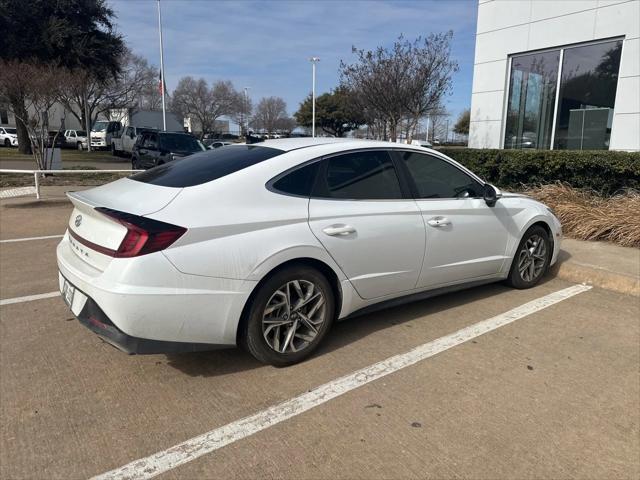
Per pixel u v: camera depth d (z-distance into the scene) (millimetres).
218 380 3350
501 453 2623
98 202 3277
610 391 3256
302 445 2674
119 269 2896
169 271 2939
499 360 3664
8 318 4344
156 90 52375
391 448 2650
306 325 3557
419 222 4066
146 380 3342
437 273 4293
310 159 3646
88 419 2895
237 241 3152
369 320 4398
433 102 15516
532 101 11086
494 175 9781
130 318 2883
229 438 2732
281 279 3348
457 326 4281
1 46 24953
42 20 25859
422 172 4285
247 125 66625
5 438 2709
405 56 14828
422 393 3197
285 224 3365
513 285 5195
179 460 2555
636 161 7605
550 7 10398
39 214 9461
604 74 9742
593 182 8305
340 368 3520
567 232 7410
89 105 39156
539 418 2943
